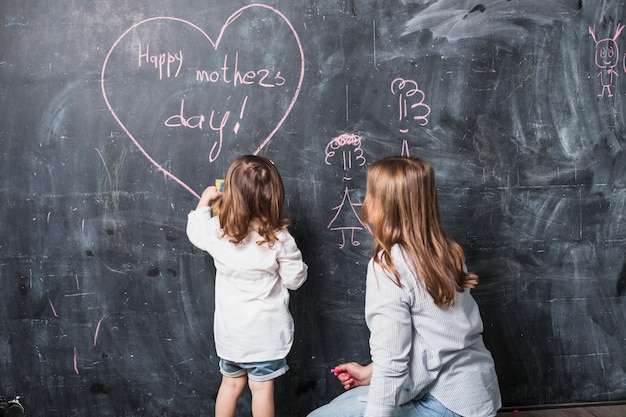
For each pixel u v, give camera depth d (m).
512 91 2.29
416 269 1.37
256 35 2.20
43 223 2.19
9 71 2.15
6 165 2.17
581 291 2.35
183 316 2.24
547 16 2.29
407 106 2.26
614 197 2.35
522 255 2.32
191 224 2.01
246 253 1.94
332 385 2.29
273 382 2.19
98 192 2.19
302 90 2.22
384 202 1.42
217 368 2.26
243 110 2.21
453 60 2.26
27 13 2.14
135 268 2.22
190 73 2.19
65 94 2.16
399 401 1.39
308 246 2.26
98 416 2.24
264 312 1.94
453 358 1.40
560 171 2.32
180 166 2.20
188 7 2.18
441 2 2.25
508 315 2.33
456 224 2.30
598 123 2.32
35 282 2.20
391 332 1.33
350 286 2.28
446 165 2.28
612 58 2.32
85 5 2.15
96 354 2.22
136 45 2.17
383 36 2.24
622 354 2.36
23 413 1.97
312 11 2.21
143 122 2.19
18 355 2.21
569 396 2.37
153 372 2.24
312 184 2.24
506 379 2.34
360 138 2.25
